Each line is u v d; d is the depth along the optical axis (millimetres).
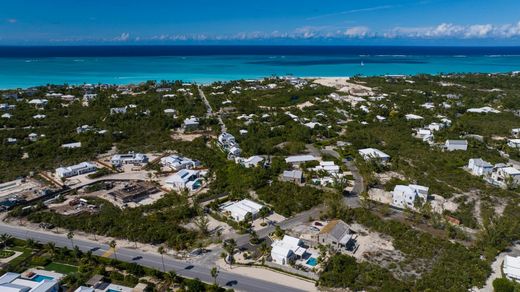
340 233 81062
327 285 68062
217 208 97562
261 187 109500
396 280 68250
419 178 113688
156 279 69750
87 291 62875
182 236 83375
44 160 130125
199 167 125625
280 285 68375
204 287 66500
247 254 77562
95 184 111938
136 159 128250
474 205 98875
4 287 62688
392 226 86250
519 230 84000
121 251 79312
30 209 95688
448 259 74562
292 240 79812
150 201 101625
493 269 72438
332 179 111812
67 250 77062
